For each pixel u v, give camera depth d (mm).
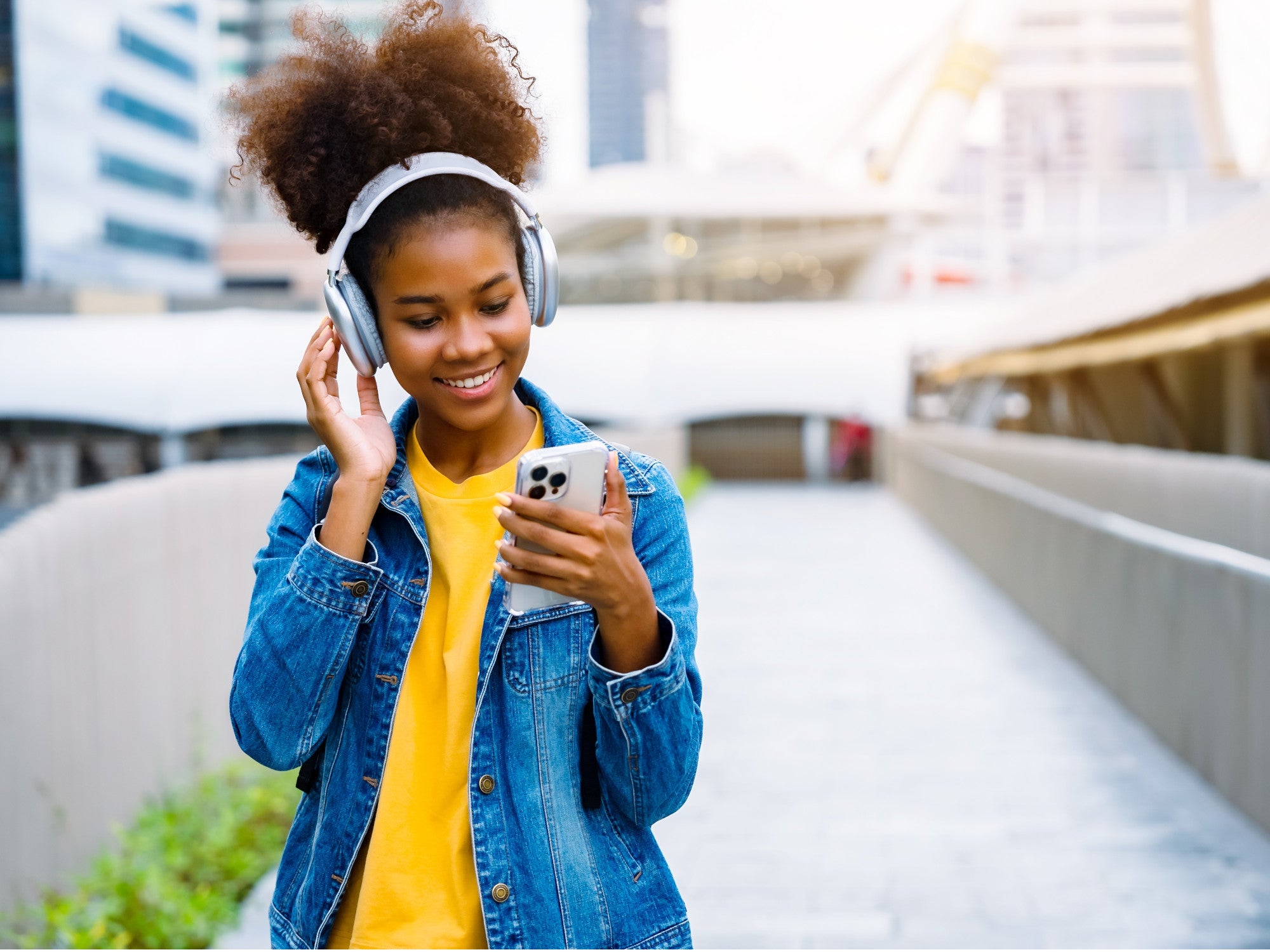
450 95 1273
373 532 1328
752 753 5383
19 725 3816
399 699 1276
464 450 1346
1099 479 8109
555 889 1225
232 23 77812
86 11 59062
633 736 1189
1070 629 7461
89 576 4535
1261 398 7691
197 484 5844
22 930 3555
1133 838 4211
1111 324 8398
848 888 3793
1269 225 6961
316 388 1296
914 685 6715
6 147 54938
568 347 26219
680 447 22578
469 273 1211
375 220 1220
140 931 3467
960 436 14789
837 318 26828
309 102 1267
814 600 9906
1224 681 4633
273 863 4133
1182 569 5148
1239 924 3441
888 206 39875
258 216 64688
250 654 1259
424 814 1261
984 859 4027
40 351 23766
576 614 1262
